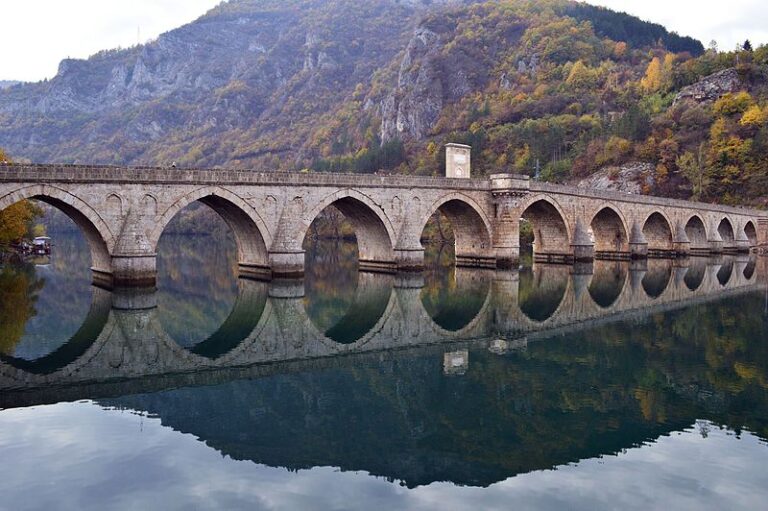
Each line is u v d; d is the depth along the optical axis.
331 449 19.36
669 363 30.17
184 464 17.95
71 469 17.38
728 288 58.88
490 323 41.94
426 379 27.69
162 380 27.11
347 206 66.62
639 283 62.69
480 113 177.50
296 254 58.28
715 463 18.19
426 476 17.45
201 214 181.38
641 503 15.77
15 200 42.91
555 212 80.62
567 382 27.02
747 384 26.48
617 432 20.84
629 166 131.00
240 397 24.75
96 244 51.25
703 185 124.62
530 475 17.52
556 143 146.12
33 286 54.41
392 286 59.59
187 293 53.56
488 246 74.50
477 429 21.20
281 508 15.42
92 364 29.56
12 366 28.81
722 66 159.25
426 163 153.38
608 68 192.00
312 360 31.47
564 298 52.41
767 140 125.62
